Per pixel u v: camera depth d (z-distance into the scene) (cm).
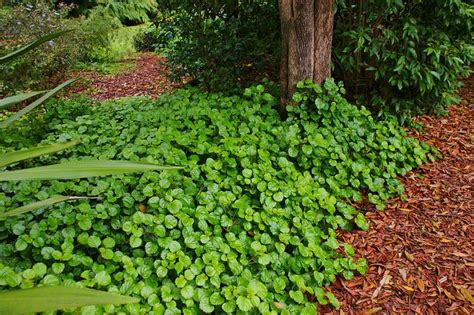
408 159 345
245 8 447
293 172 274
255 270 218
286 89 351
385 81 414
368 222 287
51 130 345
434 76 400
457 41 406
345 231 279
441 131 420
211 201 241
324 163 300
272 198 255
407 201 309
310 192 265
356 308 221
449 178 338
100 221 220
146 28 1016
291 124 330
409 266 250
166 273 197
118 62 827
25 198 224
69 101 388
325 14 330
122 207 233
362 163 316
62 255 192
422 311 219
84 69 759
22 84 534
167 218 219
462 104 492
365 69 409
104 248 201
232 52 437
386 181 314
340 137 318
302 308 201
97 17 871
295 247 233
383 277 242
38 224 206
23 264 196
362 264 238
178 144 291
